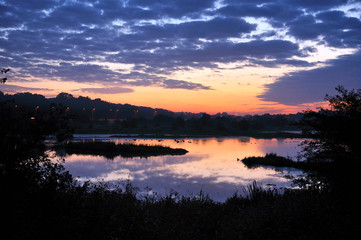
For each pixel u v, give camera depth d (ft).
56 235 15.64
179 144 208.95
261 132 459.73
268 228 18.76
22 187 16.52
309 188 27.12
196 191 55.01
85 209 18.54
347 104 27.37
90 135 301.02
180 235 18.42
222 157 125.18
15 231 14.82
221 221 22.41
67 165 91.35
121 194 27.63
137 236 18.10
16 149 16.53
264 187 59.88
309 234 18.11
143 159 115.03
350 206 21.61
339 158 25.35
